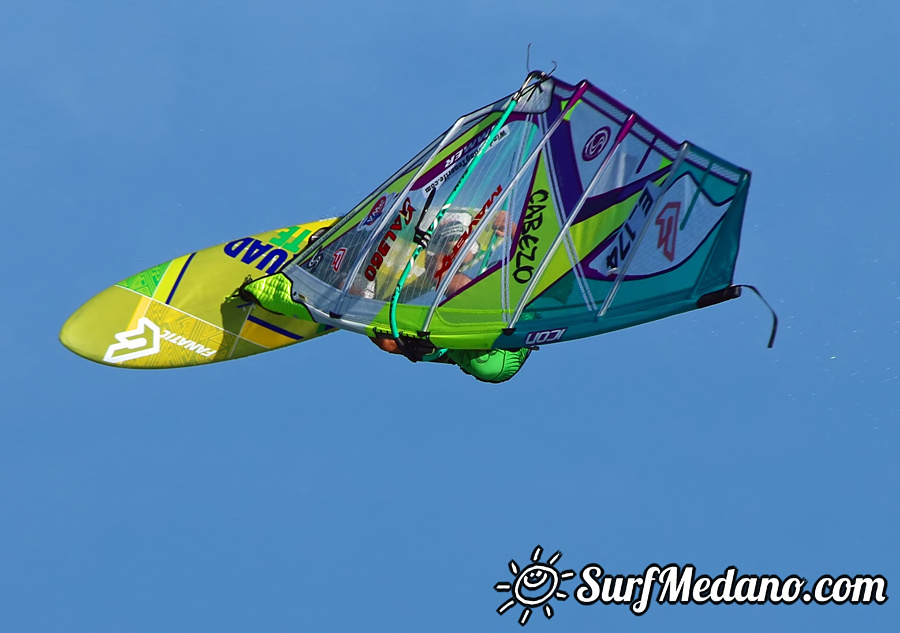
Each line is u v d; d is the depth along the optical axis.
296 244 68.88
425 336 58.06
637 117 56.22
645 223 54.81
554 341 55.75
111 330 65.00
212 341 65.25
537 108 58.97
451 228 61.34
